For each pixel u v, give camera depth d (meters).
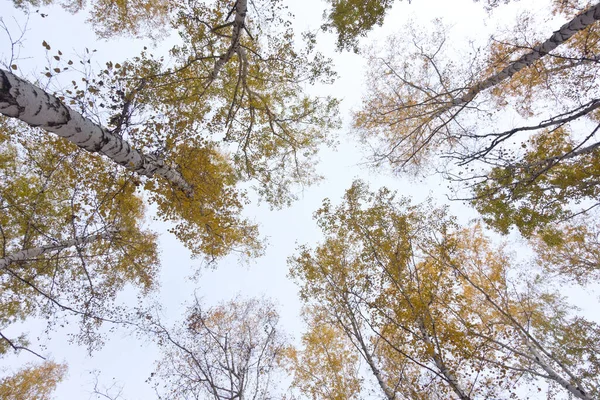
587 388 7.64
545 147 6.75
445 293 7.00
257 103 8.70
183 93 7.48
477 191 6.96
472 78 7.93
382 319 6.48
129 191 6.73
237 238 9.27
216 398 6.48
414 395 5.90
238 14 5.75
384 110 9.83
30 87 3.26
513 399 5.71
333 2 6.88
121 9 8.01
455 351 6.00
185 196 7.32
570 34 5.23
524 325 8.84
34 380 11.01
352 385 8.50
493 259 9.45
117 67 5.46
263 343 8.60
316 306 8.45
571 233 9.34
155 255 9.49
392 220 7.80
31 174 7.69
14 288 7.39
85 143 4.31
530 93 8.09
